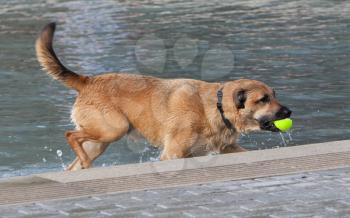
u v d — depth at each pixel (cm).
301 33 2241
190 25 2470
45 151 1220
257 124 1020
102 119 1066
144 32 2355
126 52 2023
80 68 1830
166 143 1041
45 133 1316
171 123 1037
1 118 1415
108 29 2433
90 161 1082
